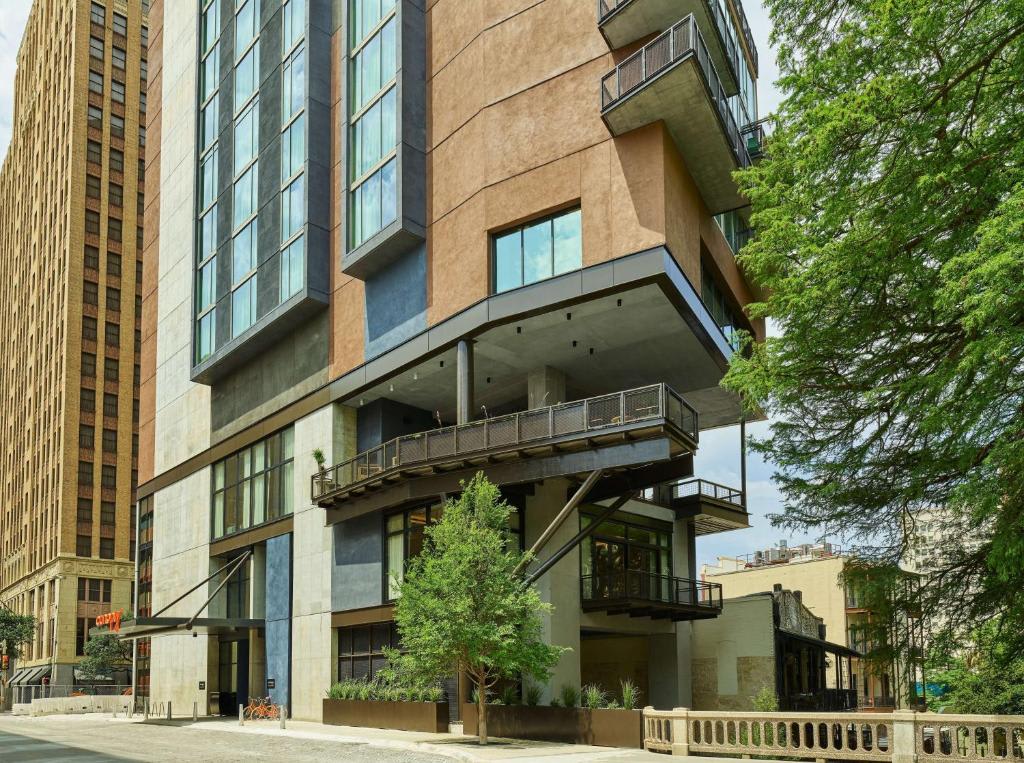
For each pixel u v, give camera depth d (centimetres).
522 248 2928
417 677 2469
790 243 1675
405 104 3300
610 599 3152
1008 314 1248
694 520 4138
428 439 2958
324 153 3909
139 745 2559
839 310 1628
